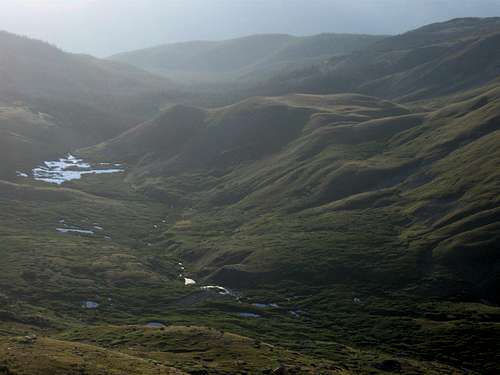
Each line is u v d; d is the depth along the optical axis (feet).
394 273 416.05
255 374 204.85
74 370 168.55
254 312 379.14
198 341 252.83
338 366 244.22
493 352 294.05
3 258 458.91
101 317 349.20
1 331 257.14
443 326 330.34
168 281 454.81
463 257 411.54
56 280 421.18
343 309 376.89
